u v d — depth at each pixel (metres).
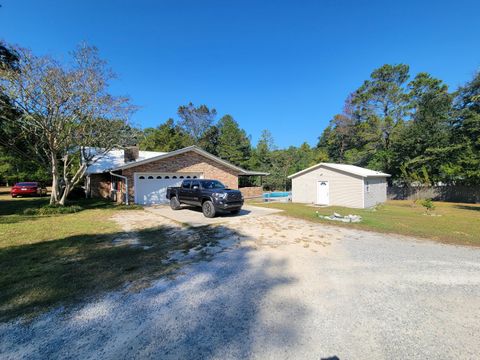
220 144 46.25
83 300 3.58
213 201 10.61
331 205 18.22
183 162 17.56
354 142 39.59
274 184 33.97
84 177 23.11
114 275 4.52
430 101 25.22
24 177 30.73
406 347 2.62
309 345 2.63
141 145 43.50
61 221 10.01
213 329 2.90
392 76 31.58
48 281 4.23
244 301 3.58
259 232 8.05
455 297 3.72
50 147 12.52
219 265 5.07
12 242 6.76
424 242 6.90
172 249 6.18
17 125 12.38
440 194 22.73
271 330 2.88
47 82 11.23
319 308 3.39
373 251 6.03
